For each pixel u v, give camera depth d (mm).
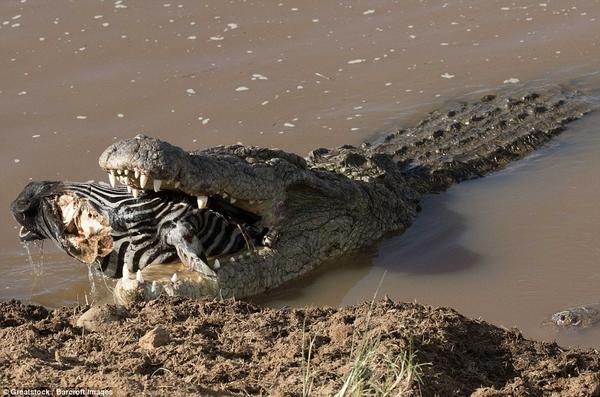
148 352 17672
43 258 27312
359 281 26484
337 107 36094
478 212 30250
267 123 34844
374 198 28875
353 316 19547
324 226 27203
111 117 35125
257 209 24828
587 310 23359
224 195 23844
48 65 38875
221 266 24500
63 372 16312
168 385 15906
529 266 26625
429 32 41781
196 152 24578
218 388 16188
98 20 42562
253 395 16172
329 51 40031
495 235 28641
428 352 17812
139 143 22406
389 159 31469
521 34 41688
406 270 27031
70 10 43562
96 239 24406
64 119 35000
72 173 31562
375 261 27656
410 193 30891
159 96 36562
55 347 18156
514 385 17125
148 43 40594
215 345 18250
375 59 39500
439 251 28016
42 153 32781
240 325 19344
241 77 37938
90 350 18094
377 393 15688
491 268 26719
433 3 44531
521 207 30250
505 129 35156
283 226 25922
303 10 43719
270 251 25562
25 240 25969
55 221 24875
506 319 23703
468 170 32812
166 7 43969
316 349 17844
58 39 40844
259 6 44125
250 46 40406
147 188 23078
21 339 18391
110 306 20203
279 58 39438
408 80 38156
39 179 31234
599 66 39312
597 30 41719
